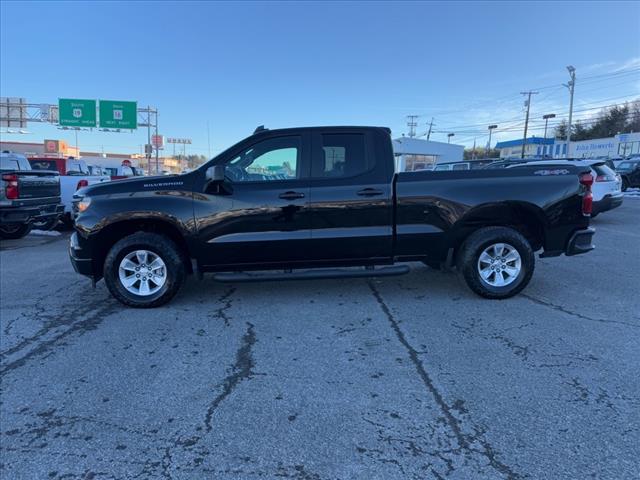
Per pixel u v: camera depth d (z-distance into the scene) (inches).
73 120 1333.7
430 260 210.7
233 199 199.9
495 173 205.8
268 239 201.0
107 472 98.8
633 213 567.8
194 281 251.8
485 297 208.8
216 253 202.4
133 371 145.3
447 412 118.2
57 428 115.4
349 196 200.4
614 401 121.8
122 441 109.4
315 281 247.8
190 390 132.6
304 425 114.0
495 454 101.3
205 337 171.9
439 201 202.1
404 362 147.3
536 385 130.9
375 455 102.2
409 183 202.2
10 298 230.1
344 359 150.6
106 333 178.2
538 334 168.4
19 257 342.3
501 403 121.9
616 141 2492.6
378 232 202.8
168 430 113.4
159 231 212.2
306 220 200.7
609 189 449.7
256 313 197.6
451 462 99.2
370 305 205.2
